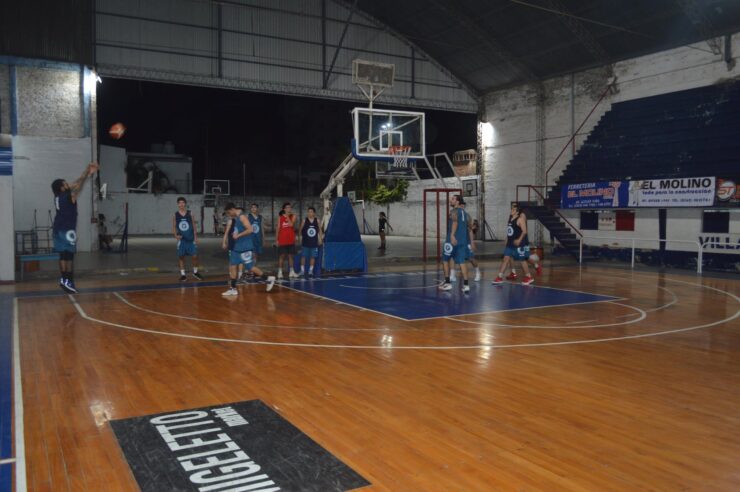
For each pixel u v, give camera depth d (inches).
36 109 756.0
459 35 925.8
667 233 695.7
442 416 174.9
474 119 1446.9
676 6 699.4
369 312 357.1
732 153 649.0
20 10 742.5
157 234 1350.9
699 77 738.8
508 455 146.6
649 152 736.3
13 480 130.1
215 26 879.7
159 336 285.9
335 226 586.6
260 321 326.3
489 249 831.1
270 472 134.9
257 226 523.5
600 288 478.0
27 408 179.2
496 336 289.9
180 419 170.1
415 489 127.8
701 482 131.6
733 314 355.6
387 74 650.2
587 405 185.6
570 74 896.9
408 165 643.5
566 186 765.3
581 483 131.0
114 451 146.3
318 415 174.9
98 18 808.9
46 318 331.6
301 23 934.4
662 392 199.2
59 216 418.0
